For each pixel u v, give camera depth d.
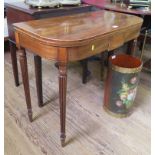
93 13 1.83
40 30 1.24
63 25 1.38
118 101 1.66
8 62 2.64
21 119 1.69
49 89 2.11
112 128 1.63
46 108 1.83
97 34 1.23
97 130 1.60
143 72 2.53
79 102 1.93
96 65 2.69
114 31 1.36
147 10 2.14
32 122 1.66
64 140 1.42
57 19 1.54
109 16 1.74
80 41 1.13
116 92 1.62
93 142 1.49
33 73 2.40
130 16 1.79
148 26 2.40
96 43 1.27
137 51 2.90
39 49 1.21
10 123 1.64
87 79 2.33
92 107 1.87
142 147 1.47
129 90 1.61
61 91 1.24
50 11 1.64
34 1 1.69
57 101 1.93
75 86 2.19
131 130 1.62
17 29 1.31
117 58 1.77
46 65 2.62
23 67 1.45
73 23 1.45
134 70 1.52
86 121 1.69
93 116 1.75
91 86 2.21
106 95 1.74
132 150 1.44
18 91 2.05
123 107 1.69
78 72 2.49
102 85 2.23
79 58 1.20
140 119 1.74
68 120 1.69
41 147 1.44
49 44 1.12
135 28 1.63
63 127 1.36
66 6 1.87
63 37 1.13
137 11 2.08
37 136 1.53
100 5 2.36
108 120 1.71
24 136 1.52
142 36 2.38
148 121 1.71
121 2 2.53
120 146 1.47
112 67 1.57
